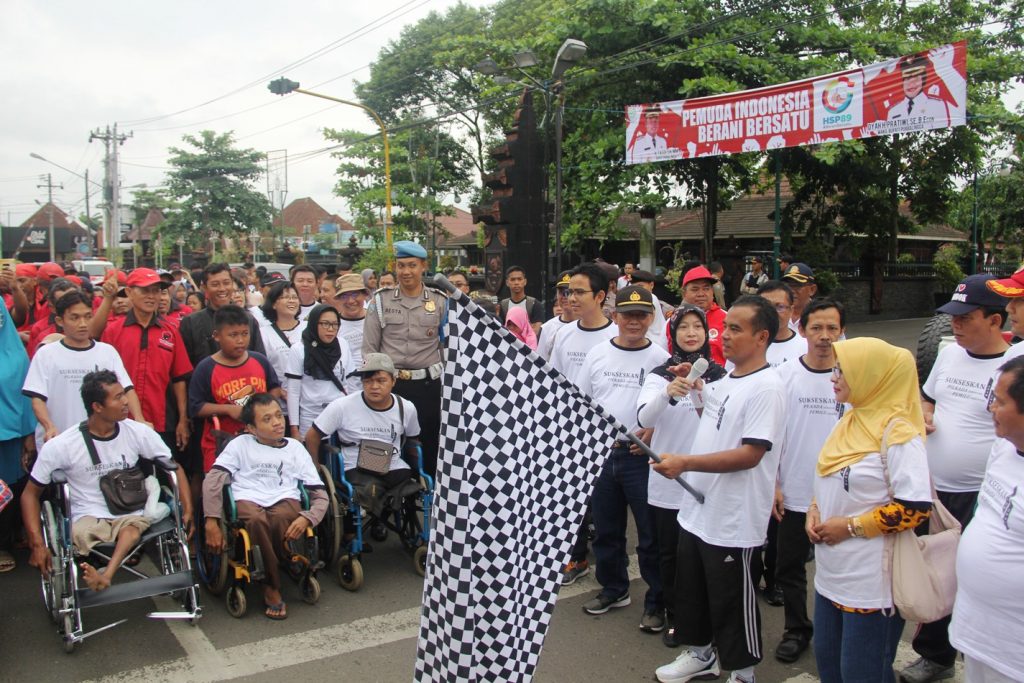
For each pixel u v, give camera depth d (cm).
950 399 389
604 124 1759
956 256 2533
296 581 525
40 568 441
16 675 396
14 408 520
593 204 1753
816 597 318
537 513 272
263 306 646
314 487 502
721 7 1755
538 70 1838
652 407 393
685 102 1415
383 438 539
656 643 434
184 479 477
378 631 450
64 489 437
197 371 541
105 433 466
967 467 380
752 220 2448
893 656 299
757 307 346
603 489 459
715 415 361
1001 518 254
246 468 490
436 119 2208
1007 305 371
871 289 2164
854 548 294
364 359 536
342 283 692
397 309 589
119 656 418
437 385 592
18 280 754
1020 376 245
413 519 552
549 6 2623
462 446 256
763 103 1329
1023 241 2609
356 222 3108
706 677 388
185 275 1106
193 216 3625
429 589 265
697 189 1938
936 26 1981
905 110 1180
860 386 296
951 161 1878
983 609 256
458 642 255
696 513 367
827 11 1686
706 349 425
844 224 2158
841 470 299
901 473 282
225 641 436
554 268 1491
